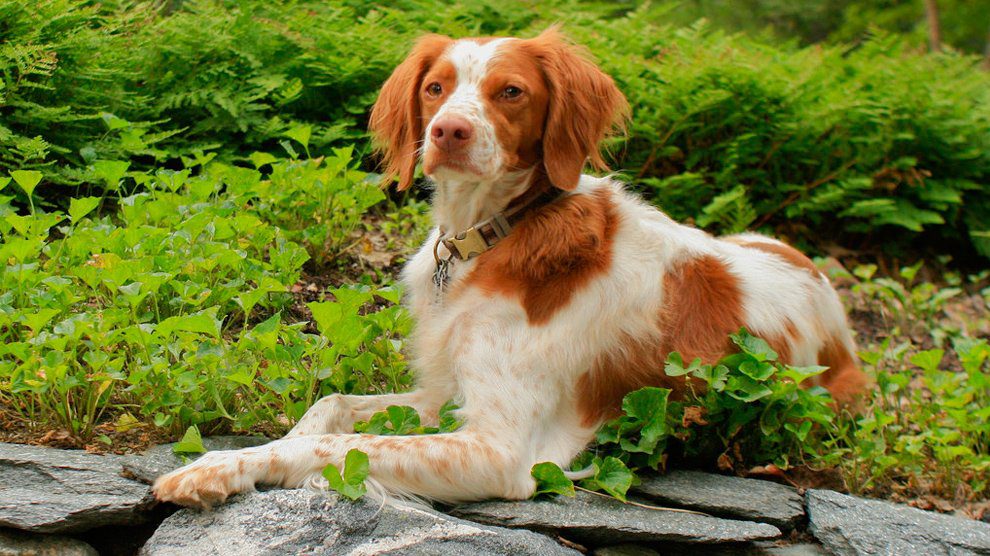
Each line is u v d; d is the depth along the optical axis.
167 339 3.12
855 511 3.06
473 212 3.31
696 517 2.93
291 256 3.96
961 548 2.92
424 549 2.58
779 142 6.18
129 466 2.82
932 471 3.73
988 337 5.65
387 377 3.69
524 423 3.02
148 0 5.90
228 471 2.68
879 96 6.53
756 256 3.78
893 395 4.37
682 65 6.33
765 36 8.72
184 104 5.43
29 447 2.90
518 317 3.11
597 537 2.83
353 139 5.78
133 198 4.10
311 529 2.58
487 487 2.90
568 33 6.62
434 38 3.55
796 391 3.27
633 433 3.21
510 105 3.17
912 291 6.08
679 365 3.12
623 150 6.10
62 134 4.77
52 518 2.58
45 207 4.69
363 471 2.68
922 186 6.46
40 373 2.96
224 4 6.04
